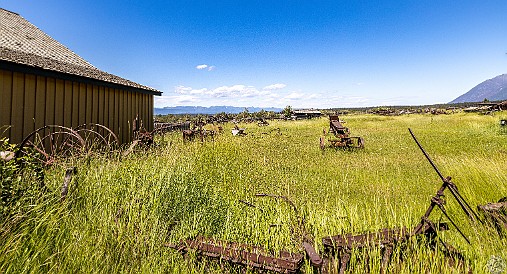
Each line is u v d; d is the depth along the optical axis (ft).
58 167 13.78
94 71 33.01
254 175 21.59
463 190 17.51
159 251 10.06
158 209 12.50
